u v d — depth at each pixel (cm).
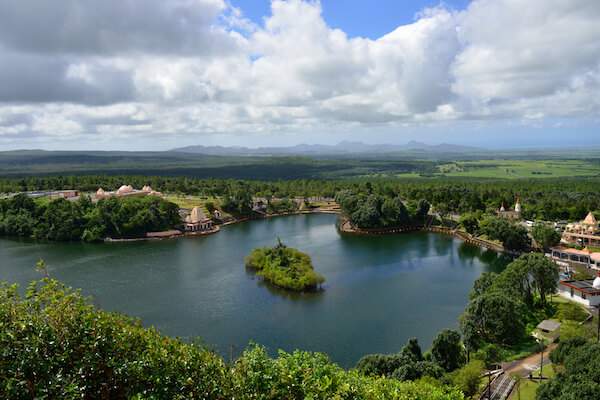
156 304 10044
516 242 15150
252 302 10231
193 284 11612
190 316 9331
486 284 9575
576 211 19462
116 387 2378
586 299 8975
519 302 8438
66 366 2325
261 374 2911
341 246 16888
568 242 15575
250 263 13338
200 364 2725
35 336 2228
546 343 7381
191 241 18112
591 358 4897
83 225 18350
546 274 8875
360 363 6588
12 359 2158
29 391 2075
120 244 17425
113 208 19300
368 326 8862
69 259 14550
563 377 4897
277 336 8369
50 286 2452
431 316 9406
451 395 4075
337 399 2698
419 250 16138
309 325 8906
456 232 19350
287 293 10925
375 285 11669
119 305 9975
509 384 6009
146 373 2462
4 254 15325
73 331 2392
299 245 17075
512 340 7644
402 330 8681
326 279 12206
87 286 11381
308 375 2942
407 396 3441
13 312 2306
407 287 11500
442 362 6875
